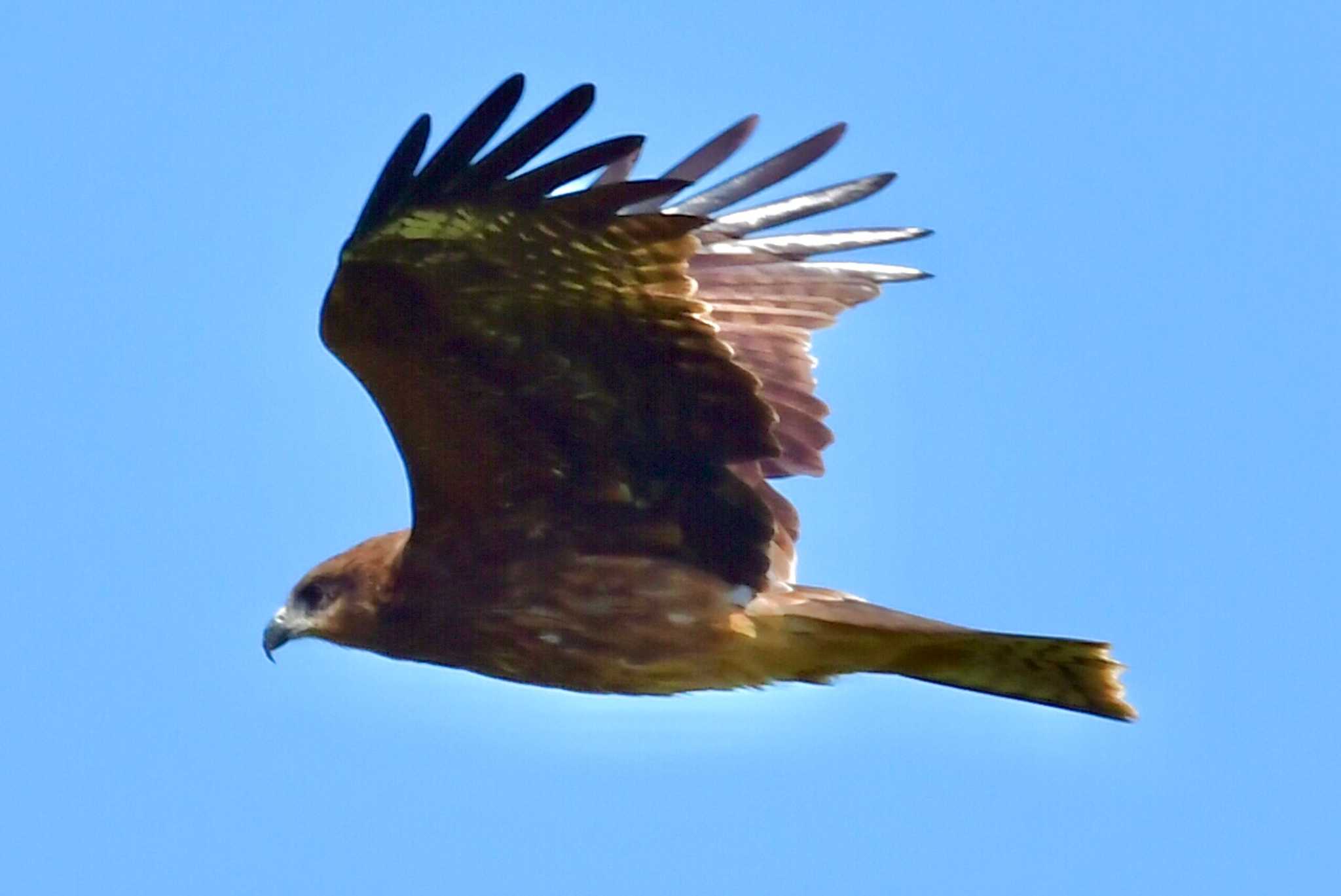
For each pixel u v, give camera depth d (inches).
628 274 482.6
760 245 591.2
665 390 505.0
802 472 575.2
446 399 504.7
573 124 464.8
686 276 486.6
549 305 488.1
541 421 511.5
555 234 474.6
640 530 531.5
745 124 592.7
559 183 466.9
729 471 522.6
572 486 525.0
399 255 476.4
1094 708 528.7
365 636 549.3
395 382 500.1
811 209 595.8
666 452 518.9
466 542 533.6
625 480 524.1
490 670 547.8
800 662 533.3
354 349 491.8
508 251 477.4
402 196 467.8
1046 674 526.3
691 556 533.6
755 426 511.5
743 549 532.4
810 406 580.1
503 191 467.8
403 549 540.7
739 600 532.7
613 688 543.2
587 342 494.9
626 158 487.2
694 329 491.8
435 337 491.2
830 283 591.2
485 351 495.5
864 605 526.9
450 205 469.7
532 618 536.4
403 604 542.9
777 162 596.4
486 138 463.8
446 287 482.6
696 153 591.8
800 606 528.1
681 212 559.5
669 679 539.8
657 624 532.4
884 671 532.7
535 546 532.7
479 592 537.0
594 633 535.2
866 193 597.6
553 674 543.2
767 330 584.7
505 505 527.8
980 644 519.8
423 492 526.3
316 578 555.2
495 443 514.9
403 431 512.1
